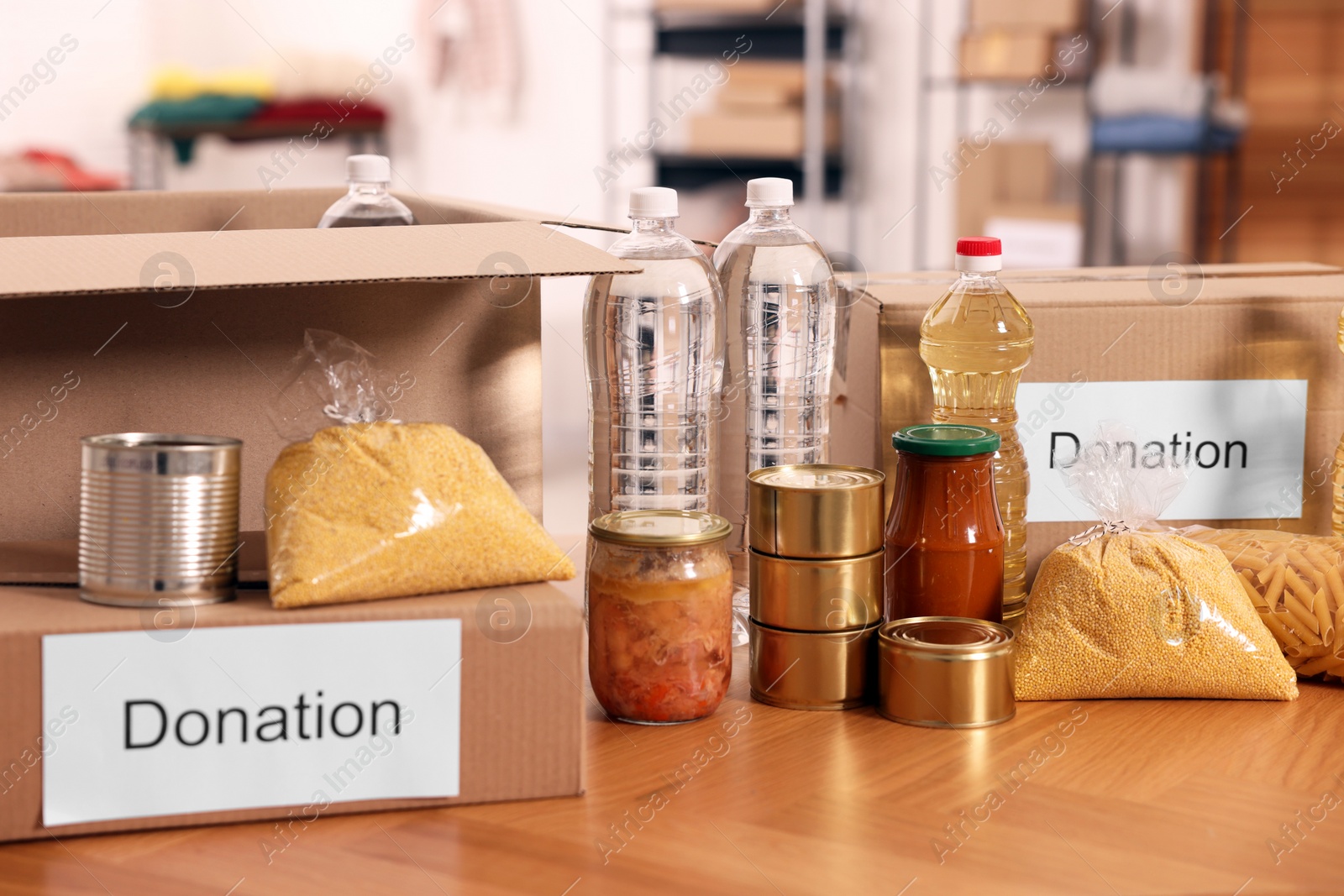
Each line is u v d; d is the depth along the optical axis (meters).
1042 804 0.84
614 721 0.98
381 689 0.82
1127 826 0.80
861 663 1.00
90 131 4.99
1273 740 0.94
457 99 5.30
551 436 5.04
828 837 0.79
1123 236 4.88
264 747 0.81
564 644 0.84
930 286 1.31
